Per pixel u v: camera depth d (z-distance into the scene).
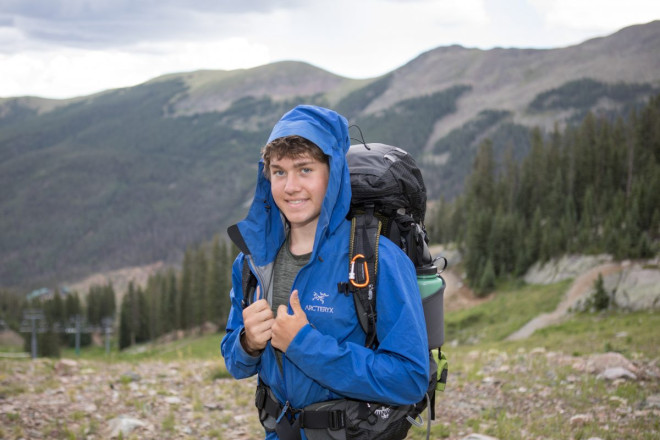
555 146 117.50
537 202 110.06
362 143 2.48
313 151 2.04
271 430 2.30
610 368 9.59
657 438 5.79
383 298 2.01
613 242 75.31
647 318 40.25
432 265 2.36
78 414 6.50
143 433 6.02
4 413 6.34
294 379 2.11
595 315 58.66
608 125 117.12
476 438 5.64
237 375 2.35
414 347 1.95
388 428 2.13
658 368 9.61
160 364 10.88
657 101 114.75
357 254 2.04
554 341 26.42
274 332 1.99
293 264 2.19
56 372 9.41
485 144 120.69
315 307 2.06
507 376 9.44
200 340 104.31
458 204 127.38
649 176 96.94
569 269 79.06
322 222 2.01
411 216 2.36
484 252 94.44
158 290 155.88
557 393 8.06
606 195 97.12
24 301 192.00
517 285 86.12
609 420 6.59
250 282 2.33
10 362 10.08
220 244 118.00
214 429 6.33
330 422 2.06
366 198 2.19
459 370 10.27
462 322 75.00
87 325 161.62
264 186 2.25
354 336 2.07
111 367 10.16
